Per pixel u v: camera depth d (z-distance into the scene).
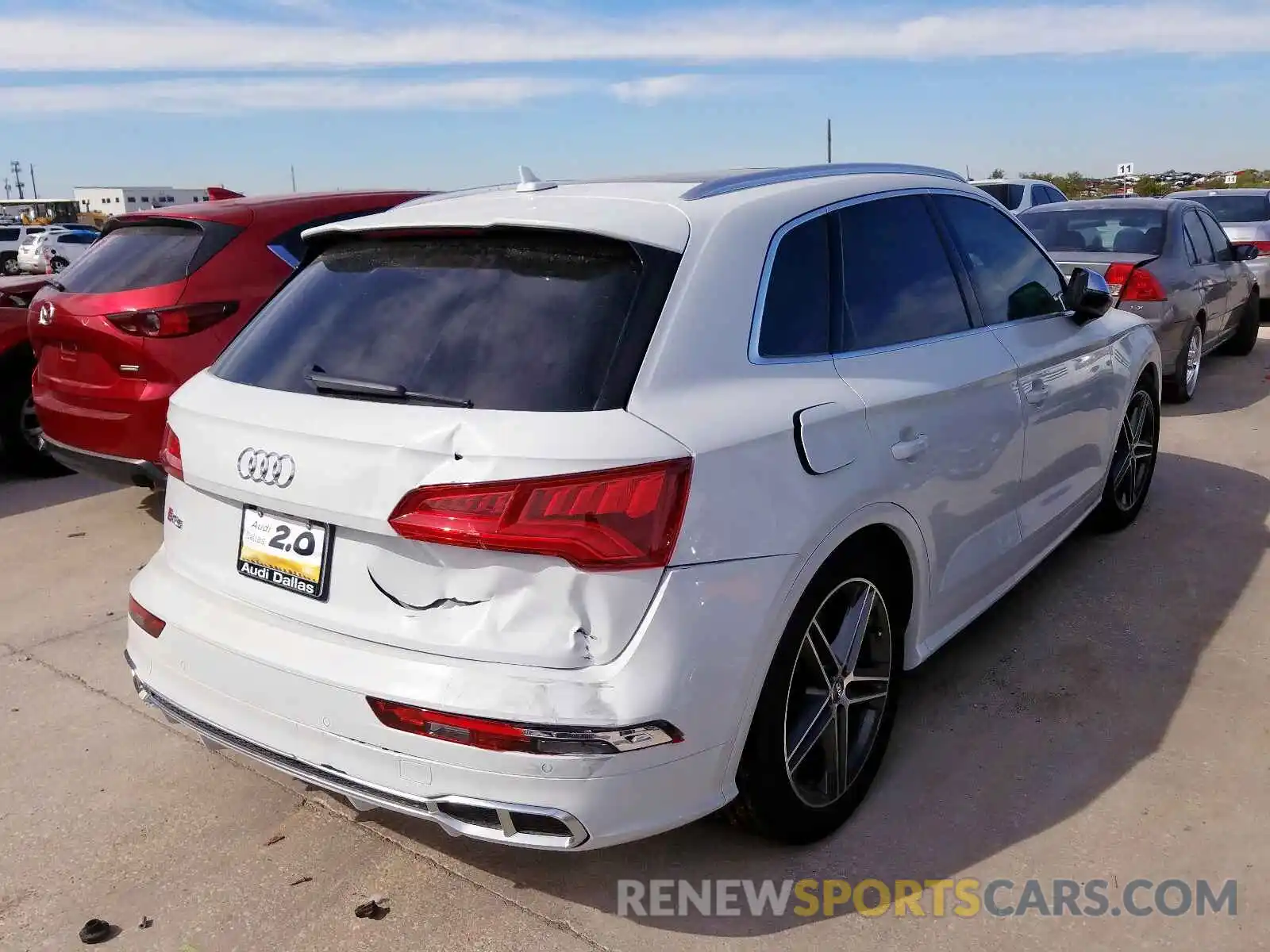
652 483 2.15
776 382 2.53
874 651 2.91
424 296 2.54
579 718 2.10
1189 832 2.77
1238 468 6.07
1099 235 7.88
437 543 2.15
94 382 4.82
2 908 2.62
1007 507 3.53
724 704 2.28
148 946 2.48
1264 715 3.34
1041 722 3.34
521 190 2.94
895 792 2.99
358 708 2.23
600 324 2.32
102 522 5.67
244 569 2.53
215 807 3.03
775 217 2.75
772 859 2.72
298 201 5.44
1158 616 4.09
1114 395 4.43
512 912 2.56
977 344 3.36
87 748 3.36
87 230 31.27
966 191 3.73
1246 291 9.36
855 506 2.59
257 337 2.81
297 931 2.51
